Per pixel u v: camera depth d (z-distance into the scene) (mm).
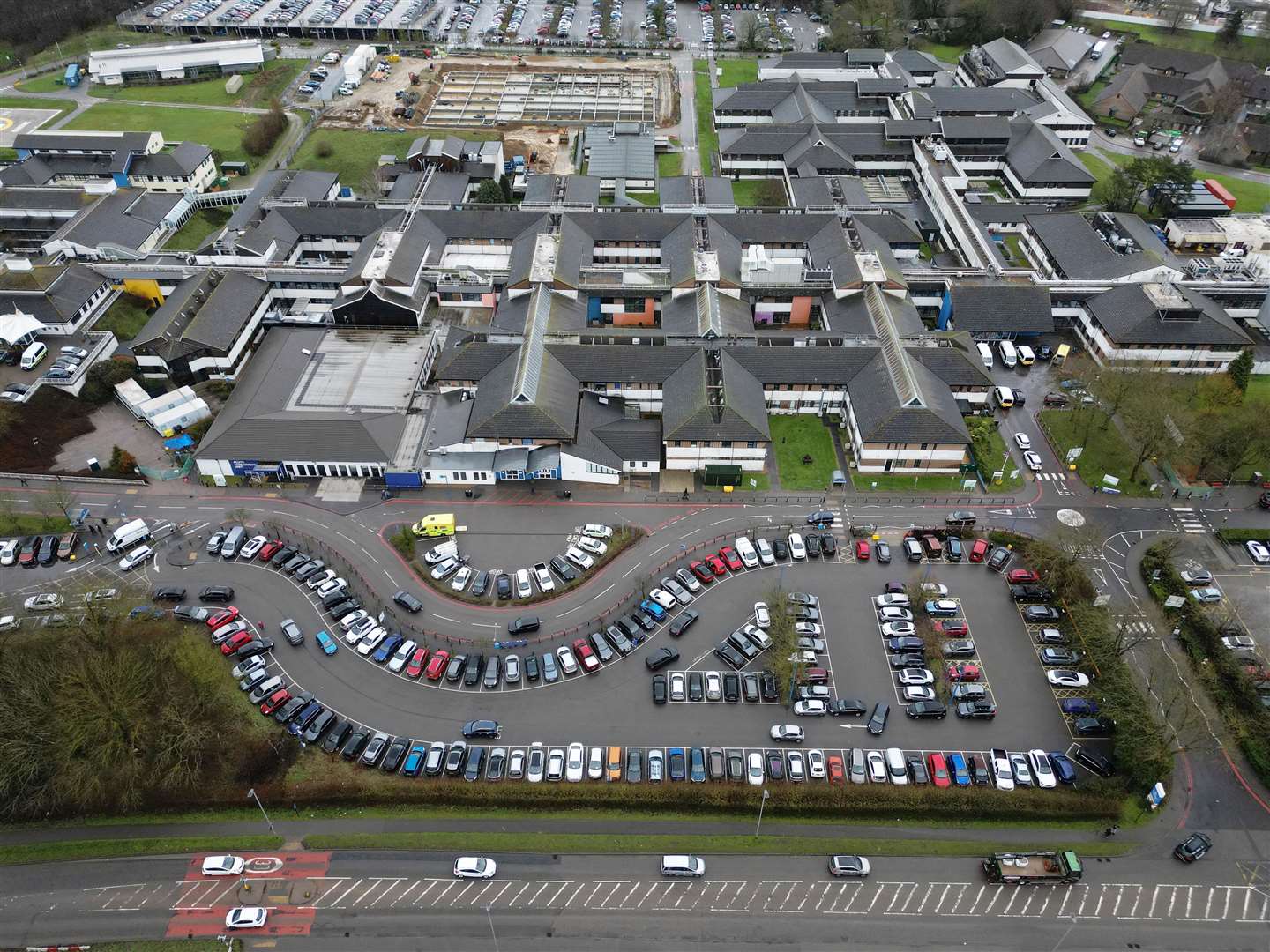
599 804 93938
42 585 115250
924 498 129000
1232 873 88312
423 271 163875
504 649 108500
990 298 156625
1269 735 97875
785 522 125188
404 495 129000
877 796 93062
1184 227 186375
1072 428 140750
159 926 84750
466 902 86250
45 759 92625
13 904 86500
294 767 96500
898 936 83750
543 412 129625
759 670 106438
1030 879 86812
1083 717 101250
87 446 136000
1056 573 113750
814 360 140125
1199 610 110438
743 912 85500
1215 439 127312
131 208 180750
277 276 160250
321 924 84562
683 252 164000
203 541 121812
